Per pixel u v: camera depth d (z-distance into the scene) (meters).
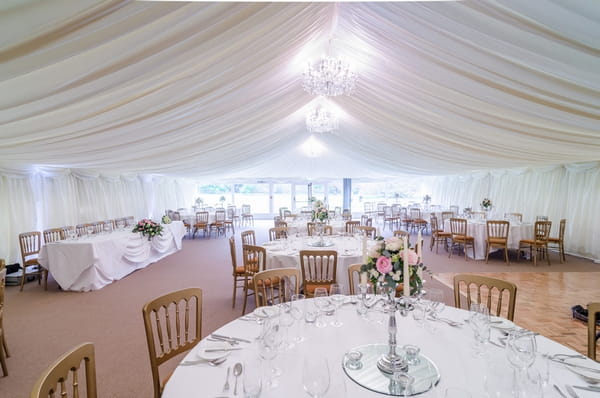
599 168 6.62
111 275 5.26
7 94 1.98
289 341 1.67
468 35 2.16
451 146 5.59
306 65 3.86
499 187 9.27
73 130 3.08
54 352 3.00
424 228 11.09
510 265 6.30
